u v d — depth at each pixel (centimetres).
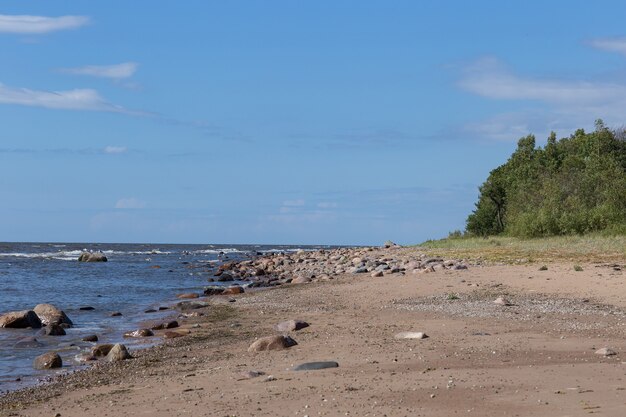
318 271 5150
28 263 8131
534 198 7400
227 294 3741
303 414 1013
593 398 1026
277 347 1720
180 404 1136
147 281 5184
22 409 1212
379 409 1020
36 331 2391
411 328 1969
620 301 2434
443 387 1152
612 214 6312
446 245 7275
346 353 1569
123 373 1553
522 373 1250
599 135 8562
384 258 5681
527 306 2369
